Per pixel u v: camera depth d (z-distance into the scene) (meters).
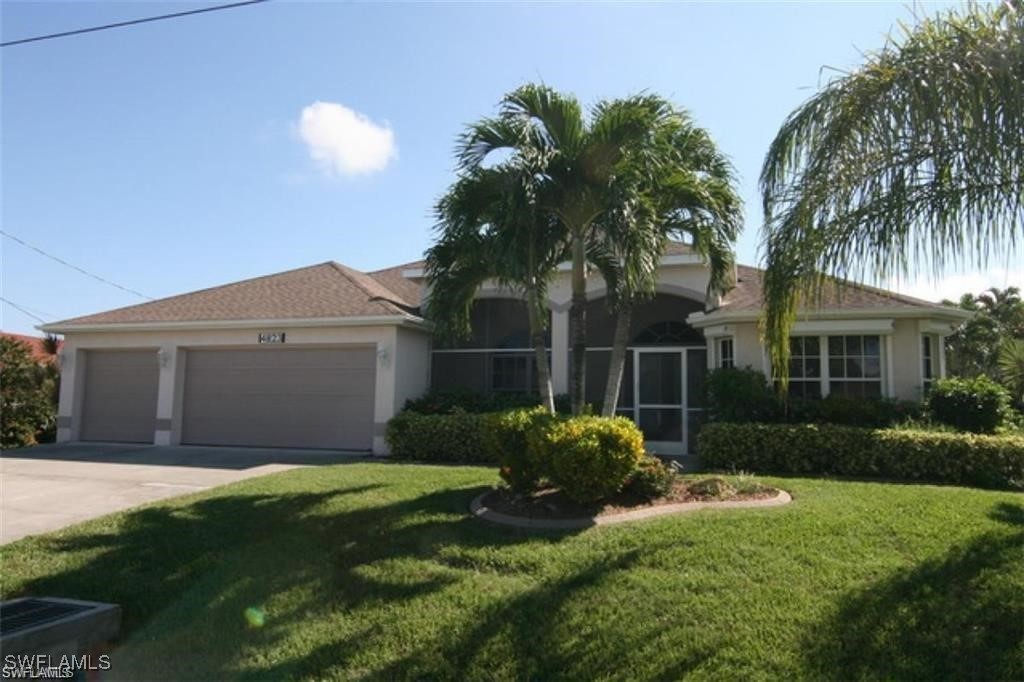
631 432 8.19
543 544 6.85
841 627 4.70
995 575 5.34
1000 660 4.25
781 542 6.40
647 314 16.80
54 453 16.22
